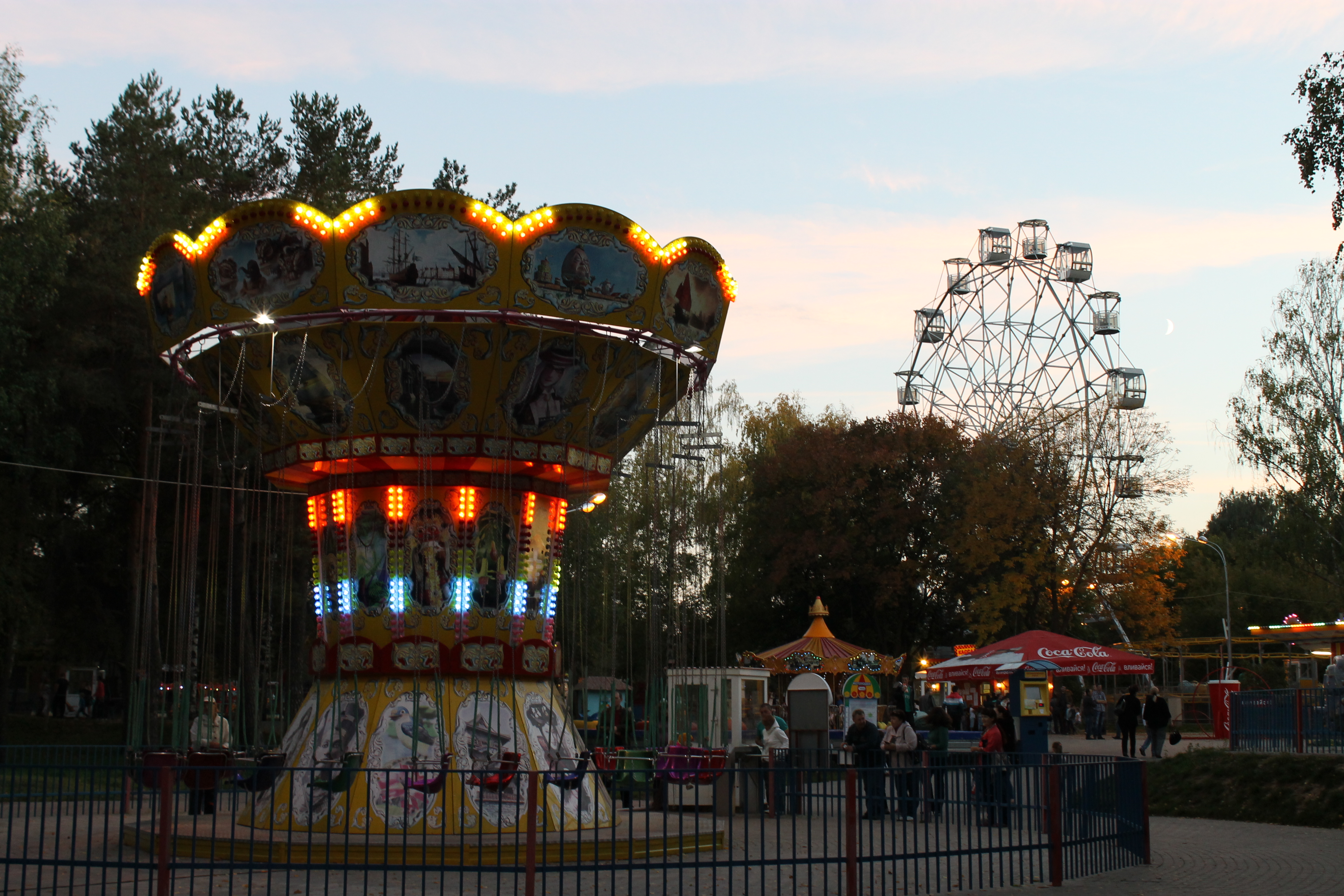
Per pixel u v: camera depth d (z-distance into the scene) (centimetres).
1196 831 2117
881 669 3612
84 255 3909
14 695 6825
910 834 1788
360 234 1631
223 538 4053
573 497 2147
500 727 1739
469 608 1778
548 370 1752
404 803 1255
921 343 7131
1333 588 5275
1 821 1944
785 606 6119
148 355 3744
